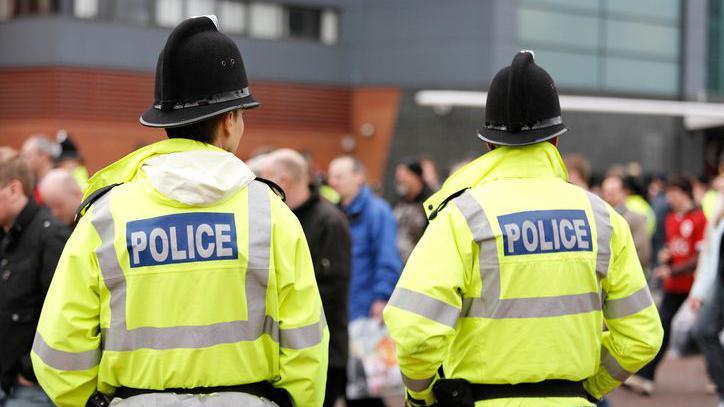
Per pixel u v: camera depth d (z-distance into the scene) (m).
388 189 51.50
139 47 47.28
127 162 6.13
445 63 50.72
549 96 6.68
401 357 6.35
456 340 6.57
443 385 6.48
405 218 17.09
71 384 5.86
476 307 6.48
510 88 6.63
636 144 54.31
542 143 6.77
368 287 14.67
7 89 46.88
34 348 5.91
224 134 6.12
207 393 5.87
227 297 5.86
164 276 5.81
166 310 5.81
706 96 56.53
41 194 10.69
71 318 5.77
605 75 53.62
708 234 16.36
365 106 52.47
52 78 45.69
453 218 6.49
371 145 52.28
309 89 51.84
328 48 52.25
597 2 53.28
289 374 5.99
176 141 6.02
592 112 53.09
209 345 5.82
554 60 52.03
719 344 16.28
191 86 5.95
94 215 5.89
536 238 6.48
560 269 6.49
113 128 46.62
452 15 50.50
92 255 5.84
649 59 55.06
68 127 45.62
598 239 6.63
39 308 9.01
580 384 6.64
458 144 50.28
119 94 46.88
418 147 51.00
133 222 5.84
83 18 46.09
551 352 6.42
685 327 18.09
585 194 6.78
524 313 6.42
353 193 14.62
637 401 17.53
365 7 52.59
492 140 6.69
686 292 18.52
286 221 6.07
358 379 14.62
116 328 5.82
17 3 46.81
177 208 5.86
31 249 8.95
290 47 51.22
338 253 11.52
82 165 17.55
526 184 6.64
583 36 52.84
